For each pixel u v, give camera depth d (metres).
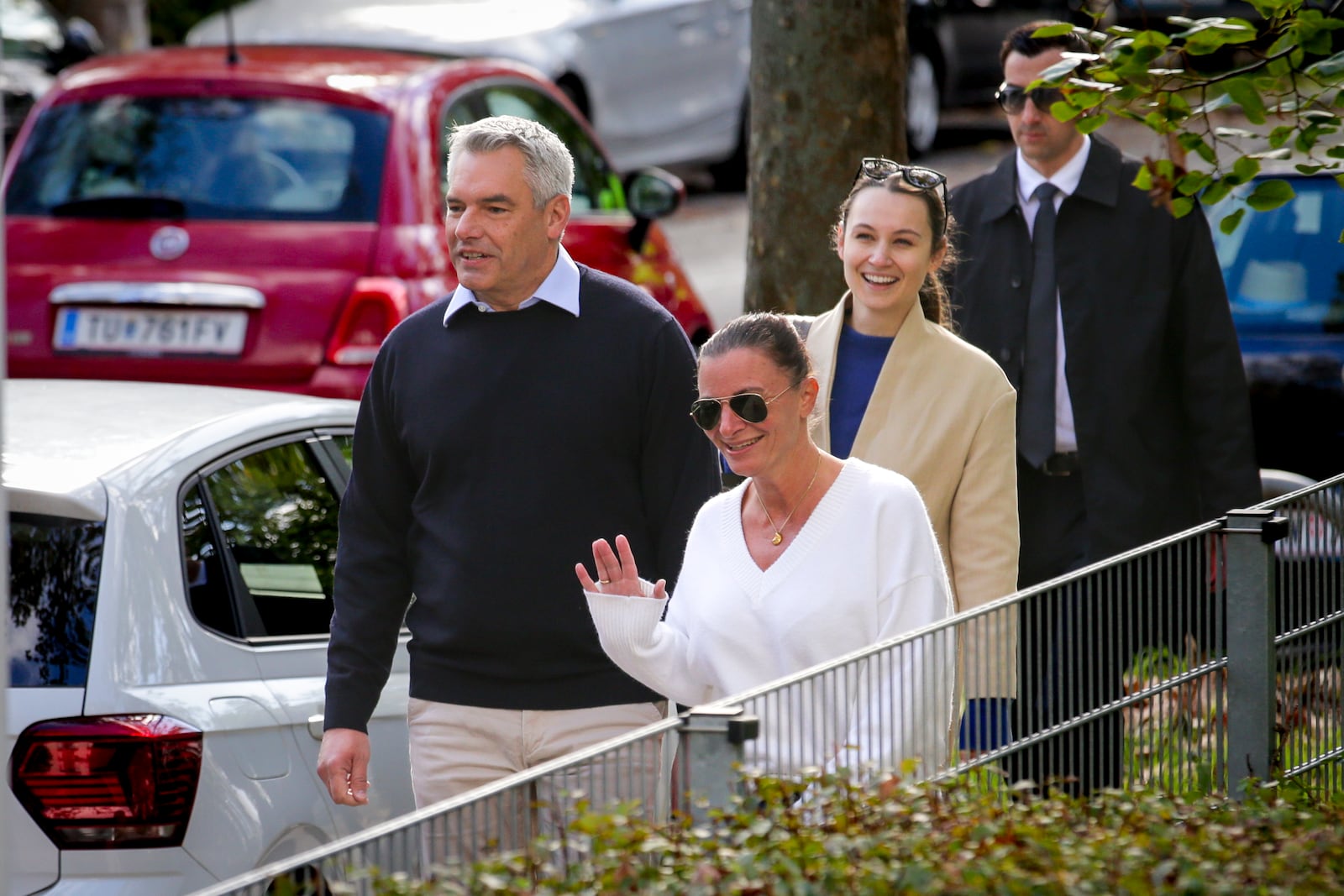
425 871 11.12
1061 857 10.53
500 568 15.54
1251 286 28.58
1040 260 19.83
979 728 13.39
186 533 16.20
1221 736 14.57
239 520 16.94
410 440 15.91
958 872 10.06
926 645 12.59
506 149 15.41
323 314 26.19
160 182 27.44
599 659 15.71
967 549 16.12
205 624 15.97
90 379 26.56
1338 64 15.55
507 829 11.45
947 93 66.38
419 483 16.12
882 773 11.54
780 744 11.80
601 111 53.28
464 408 15.62
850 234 16.47
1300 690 15.14
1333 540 15.43
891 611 13.51
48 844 14.59
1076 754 13.70
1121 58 15.59
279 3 51.69
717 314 49.06
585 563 15.65
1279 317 28.16
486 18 52.19
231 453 17.22
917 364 16.36
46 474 15.63
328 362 26.09
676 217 61.19
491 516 15.57
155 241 26.86
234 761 15.54
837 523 13.67
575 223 30.98
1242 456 19.80
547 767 11.24
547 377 15.62
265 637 16.67
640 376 15.76
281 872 10.77
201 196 27.27
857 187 16.62
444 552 15.73
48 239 27.22
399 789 18.06
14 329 26.88
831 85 23.27
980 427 16.22
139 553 15.52
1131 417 19.44
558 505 15.58
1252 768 14.52
